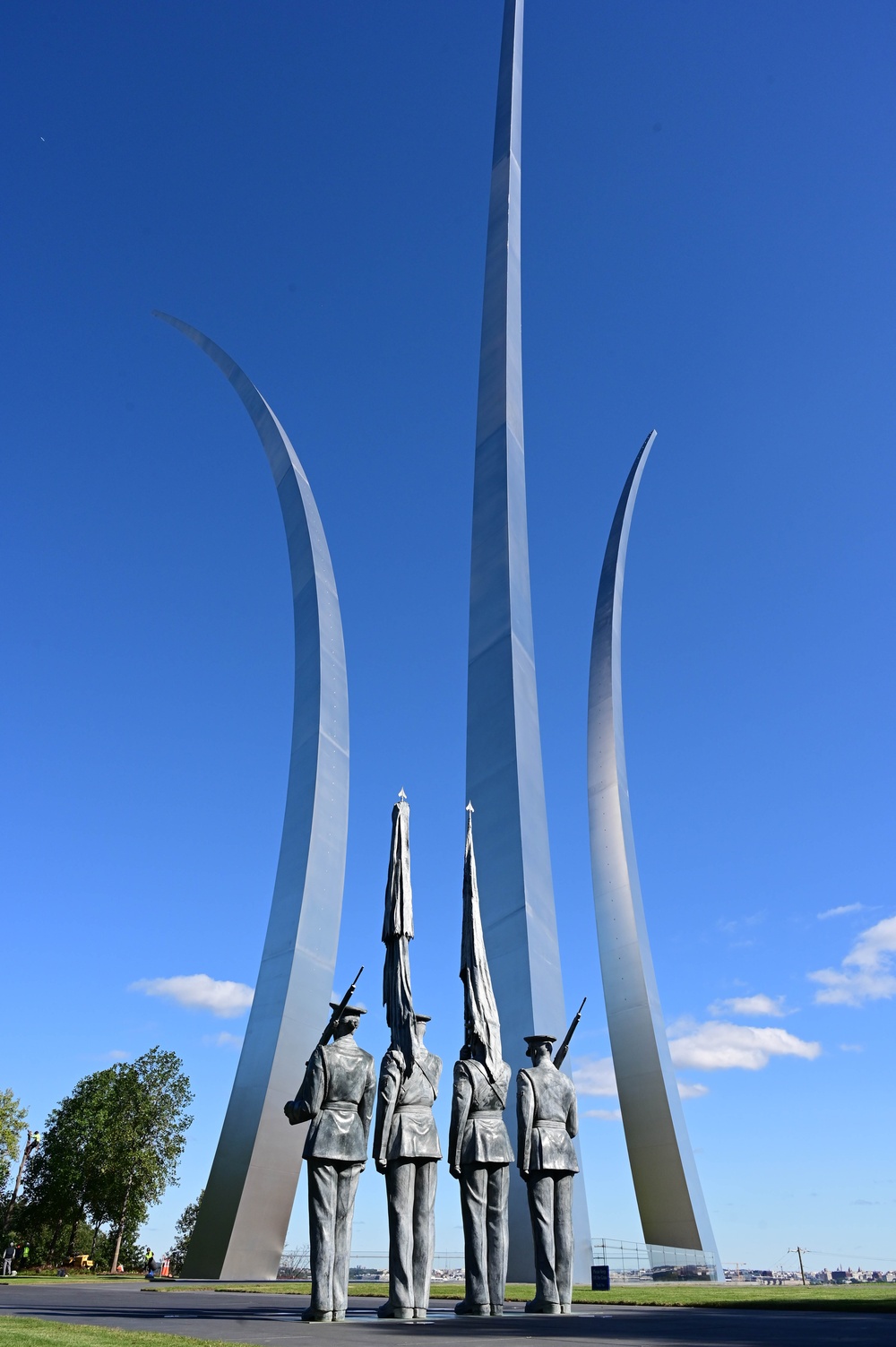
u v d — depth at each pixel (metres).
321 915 30.56
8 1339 5.90
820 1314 10.50
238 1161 27.44
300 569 36.09
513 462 32.34
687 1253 28.47
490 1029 11.08
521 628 29.81
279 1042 28.22
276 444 38.38
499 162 37.72
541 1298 10.45
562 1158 10.73
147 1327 7.57
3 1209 59.50
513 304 35.50
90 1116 54.06
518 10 40.44
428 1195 9.92
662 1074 30.91
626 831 34.78
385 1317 9.45
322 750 32.50
